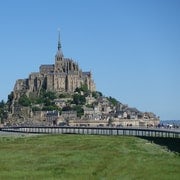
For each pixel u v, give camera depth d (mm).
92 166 124750
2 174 111250
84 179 103688
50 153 164375
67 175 109562
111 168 119312
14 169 120312
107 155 154750
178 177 104812
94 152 167375
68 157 149125
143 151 176625
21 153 164500
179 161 134875
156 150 185250
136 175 107438
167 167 119938
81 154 159250
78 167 123062
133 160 137625
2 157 149875
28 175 110000
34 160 141125
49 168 121938
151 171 112938
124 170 114938
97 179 103312
